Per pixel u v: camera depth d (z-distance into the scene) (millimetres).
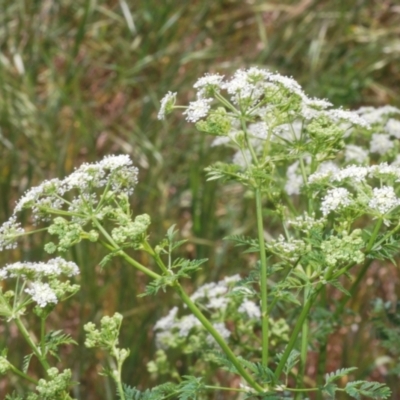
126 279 6047
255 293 2949
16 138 7391
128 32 9297
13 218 2846
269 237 6633
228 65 8430
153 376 5426
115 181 2855
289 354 2811
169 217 6762
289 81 2934
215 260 6426
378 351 5930
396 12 9742
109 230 6125
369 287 6086
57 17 9352
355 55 8578
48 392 2654
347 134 4180
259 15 9039
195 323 3988
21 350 5898
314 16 8836
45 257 6262
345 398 5309
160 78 8680
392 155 4062
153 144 7574
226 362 2865
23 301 2770
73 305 6422
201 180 7023
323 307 3887
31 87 8258
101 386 5723
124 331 5898
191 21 9258
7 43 8891
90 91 8945
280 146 3316
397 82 8859
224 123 2914
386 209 2617
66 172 7238
